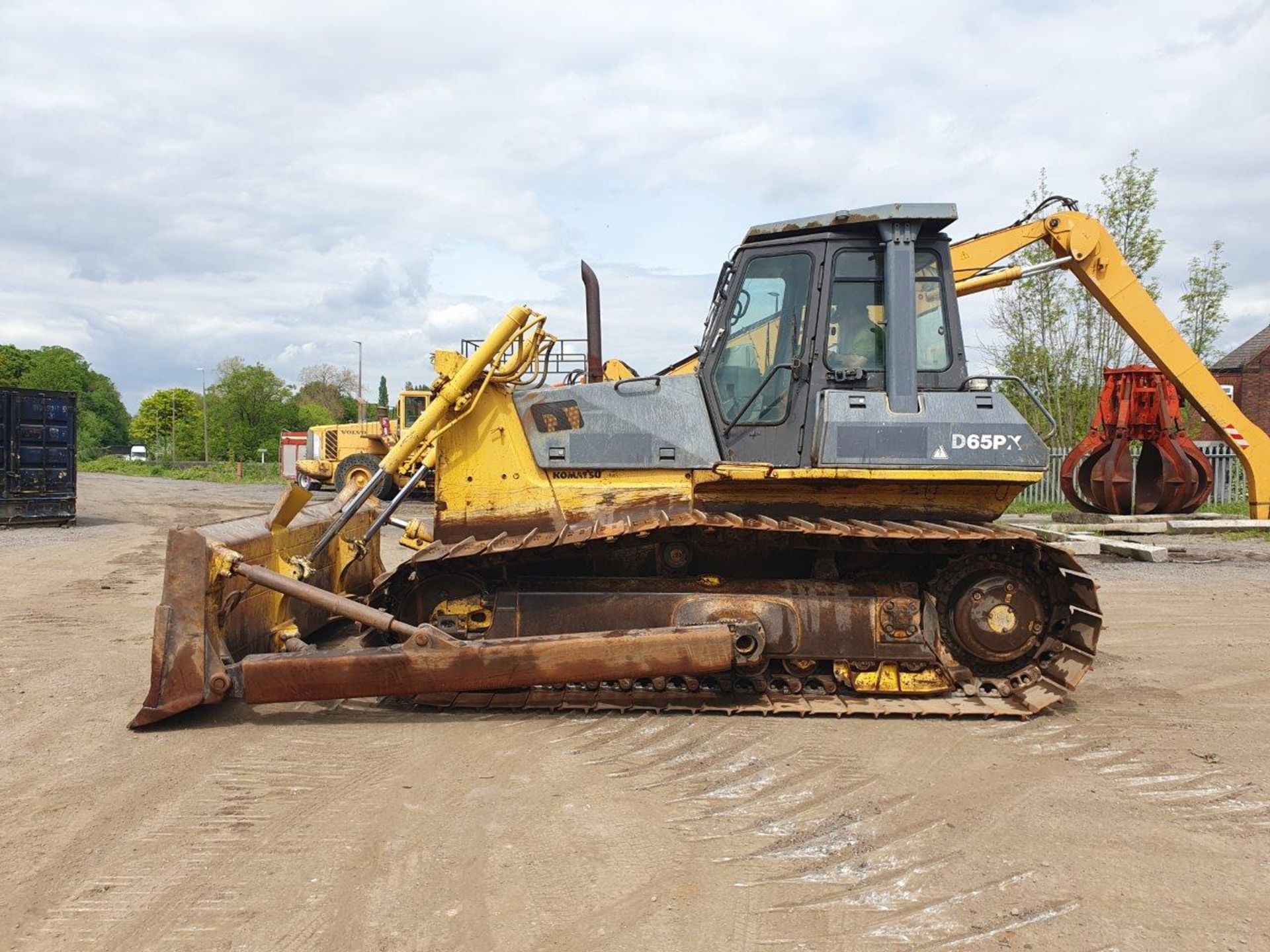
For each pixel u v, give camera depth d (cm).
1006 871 359
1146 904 333
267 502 2617
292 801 424
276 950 300
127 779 451
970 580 570
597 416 602
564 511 605
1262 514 1177
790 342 586
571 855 371
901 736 523
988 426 549
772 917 323
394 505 634
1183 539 1454
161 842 380
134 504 2491
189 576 527
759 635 560
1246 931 315
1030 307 2206
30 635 787
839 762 480
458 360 619
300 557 660
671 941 307
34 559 1295
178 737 514
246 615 579
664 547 593
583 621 583
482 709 563
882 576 589
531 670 529
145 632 799
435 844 379
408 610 607
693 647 532
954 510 577
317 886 344
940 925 318
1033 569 571
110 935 310
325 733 523
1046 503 2012
